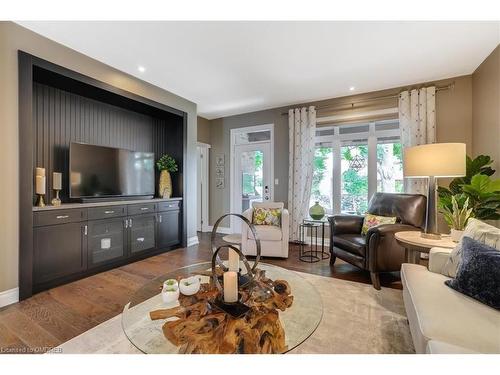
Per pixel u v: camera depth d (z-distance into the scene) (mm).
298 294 1616
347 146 4227
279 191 4730
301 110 4371
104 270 3008
